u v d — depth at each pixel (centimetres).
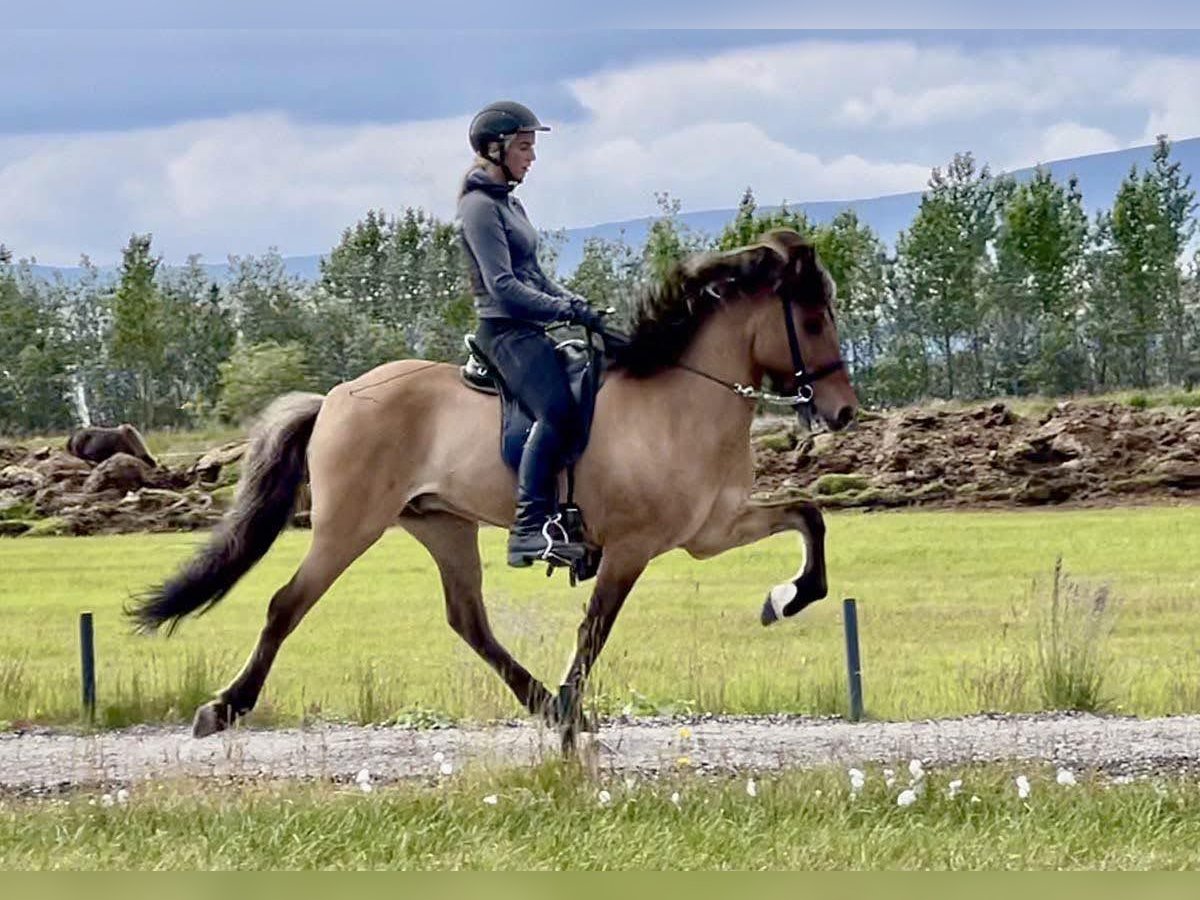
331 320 7806
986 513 4166
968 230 8338
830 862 820
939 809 909
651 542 1069
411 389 1105
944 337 8362
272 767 1095
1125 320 8250
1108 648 1783
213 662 1706
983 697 1386
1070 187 8688
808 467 4744
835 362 1095
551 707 1073
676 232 7044
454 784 953
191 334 8394
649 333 1079
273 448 1137
